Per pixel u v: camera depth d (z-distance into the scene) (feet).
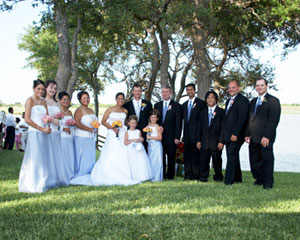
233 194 17.67
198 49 47.34
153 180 23.90
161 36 45.55
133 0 35.78
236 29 49.98
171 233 11.50
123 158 22.76
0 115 47.91
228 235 11.37
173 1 42.80
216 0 45.16
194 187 19.86
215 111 23.29
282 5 39.17
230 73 61.05
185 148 24.53
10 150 49.14
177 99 69.15
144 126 24.68
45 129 18.94
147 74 74.64
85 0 36.22
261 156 21.45
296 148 103.35
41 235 11.25
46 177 19.02
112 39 49.37
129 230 11.79
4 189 19.04
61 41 37.52
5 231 11.53
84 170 24.11
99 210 14.26
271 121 20.08
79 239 10.98
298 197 17.10
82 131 24.35
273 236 11.35
